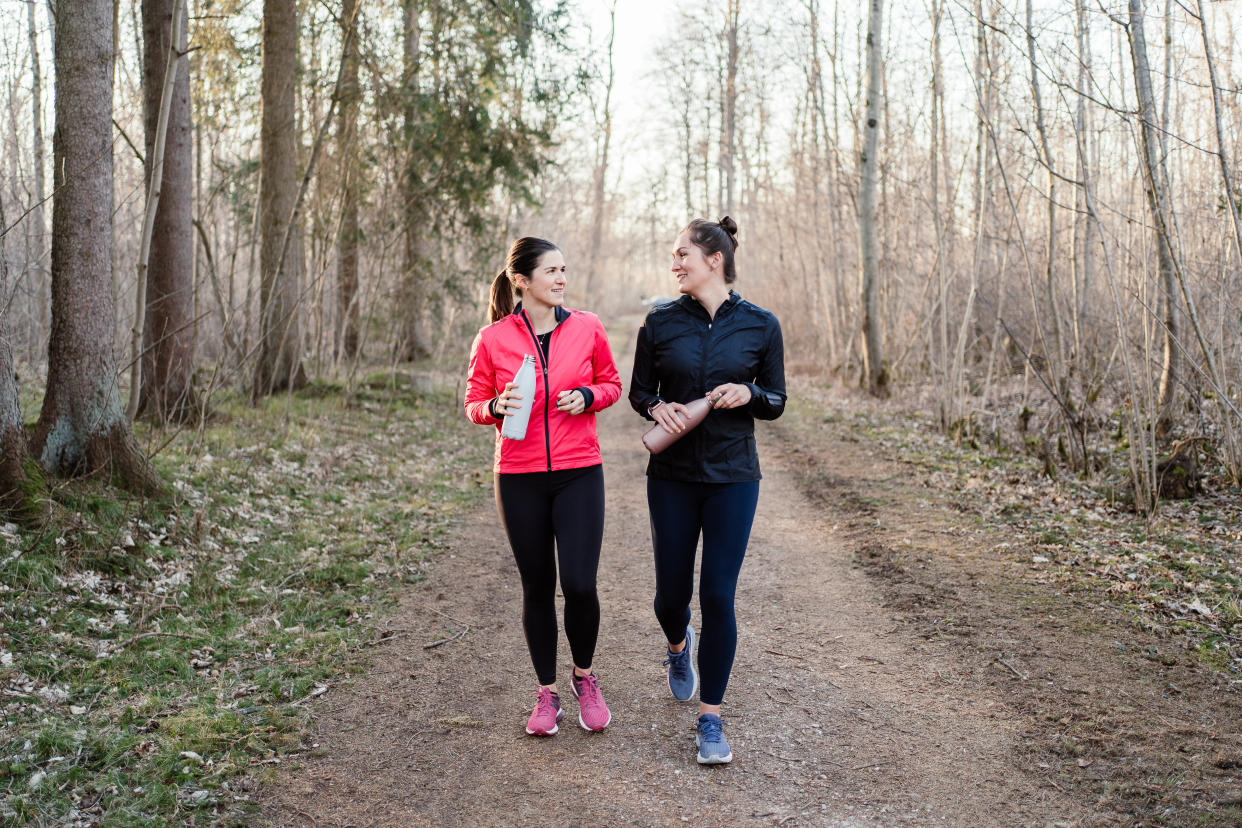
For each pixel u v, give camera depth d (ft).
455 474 26.50
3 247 14.71
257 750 9.64
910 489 23.31
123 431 17.01
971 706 10.84
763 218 73.61
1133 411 19.40
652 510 9.84
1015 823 8.27
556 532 9.58
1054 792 8.79
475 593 15.69
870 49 42.37
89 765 9.05
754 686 11.66
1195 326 18.62
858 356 51.16
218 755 9.45
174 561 15.19
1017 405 33.94
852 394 45.06
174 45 17.10
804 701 11.14
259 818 8.39
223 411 27.73
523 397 9.11
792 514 21.59
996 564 16.39
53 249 16.25
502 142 40.83
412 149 37.70
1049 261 24.53
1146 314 19.90
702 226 9.54
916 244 45.03
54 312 16.29
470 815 8.51
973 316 40.47
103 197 16.47
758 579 16.52
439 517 20.94
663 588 9.91
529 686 11.72
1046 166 20.65
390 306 41.63
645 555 18.47
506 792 8.94
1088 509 20.06
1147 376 19.24
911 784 9.04
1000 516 19.85
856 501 22.21
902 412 38.29
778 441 32.45
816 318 60.54
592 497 9.61
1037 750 9.65
